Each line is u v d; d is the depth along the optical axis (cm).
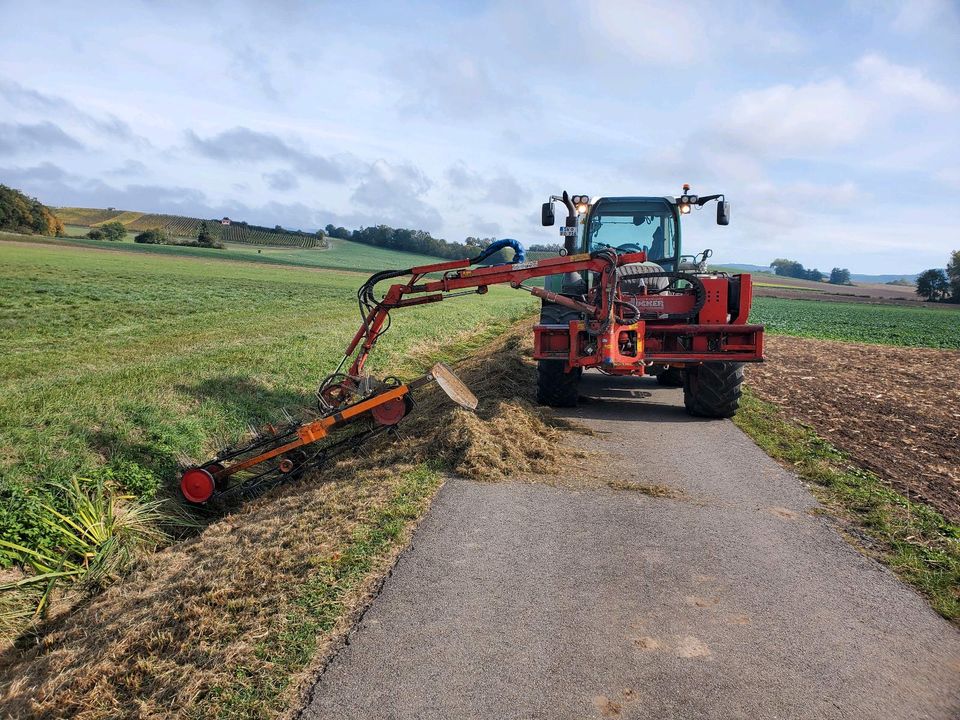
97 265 4566
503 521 520
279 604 390
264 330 1817
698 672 339
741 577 441
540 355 906
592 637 367
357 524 501
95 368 1165
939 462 745
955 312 6738
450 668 336
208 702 310
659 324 902
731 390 888
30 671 395
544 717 303
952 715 313
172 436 782
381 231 15312
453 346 1934
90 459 681
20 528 554
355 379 772
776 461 709
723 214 1068
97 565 559
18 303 2105
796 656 355
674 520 534
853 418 980
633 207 1091
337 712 303
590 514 541
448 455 661
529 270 802
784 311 5581
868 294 10762
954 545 492
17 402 802
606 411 955
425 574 431
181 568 496
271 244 13050
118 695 331
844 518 548
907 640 373
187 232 12925
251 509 653
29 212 9031
